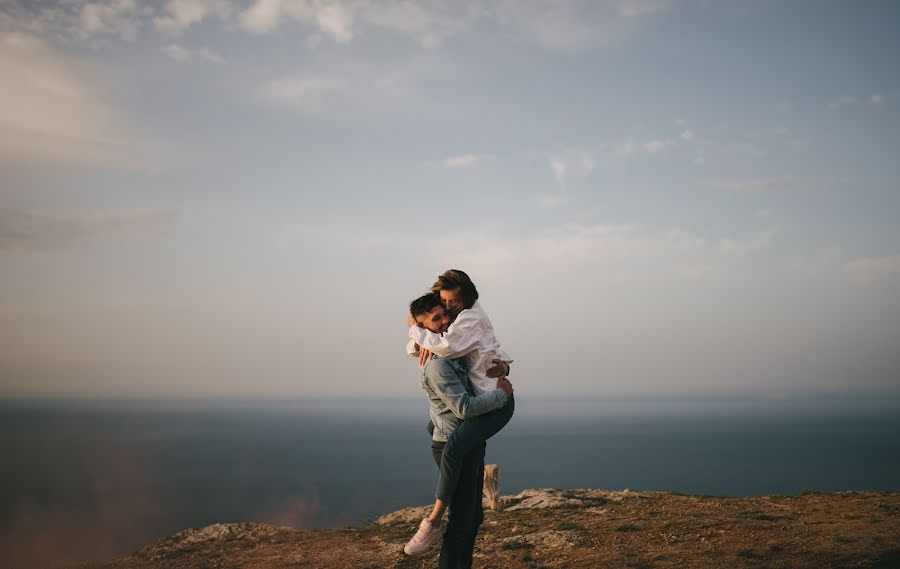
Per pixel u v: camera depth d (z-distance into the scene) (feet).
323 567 20.02
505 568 18.56
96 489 491.72
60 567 22.94
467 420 13.42
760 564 16.53
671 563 17.30
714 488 487.20
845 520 20.76
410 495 467.52
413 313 14.12
